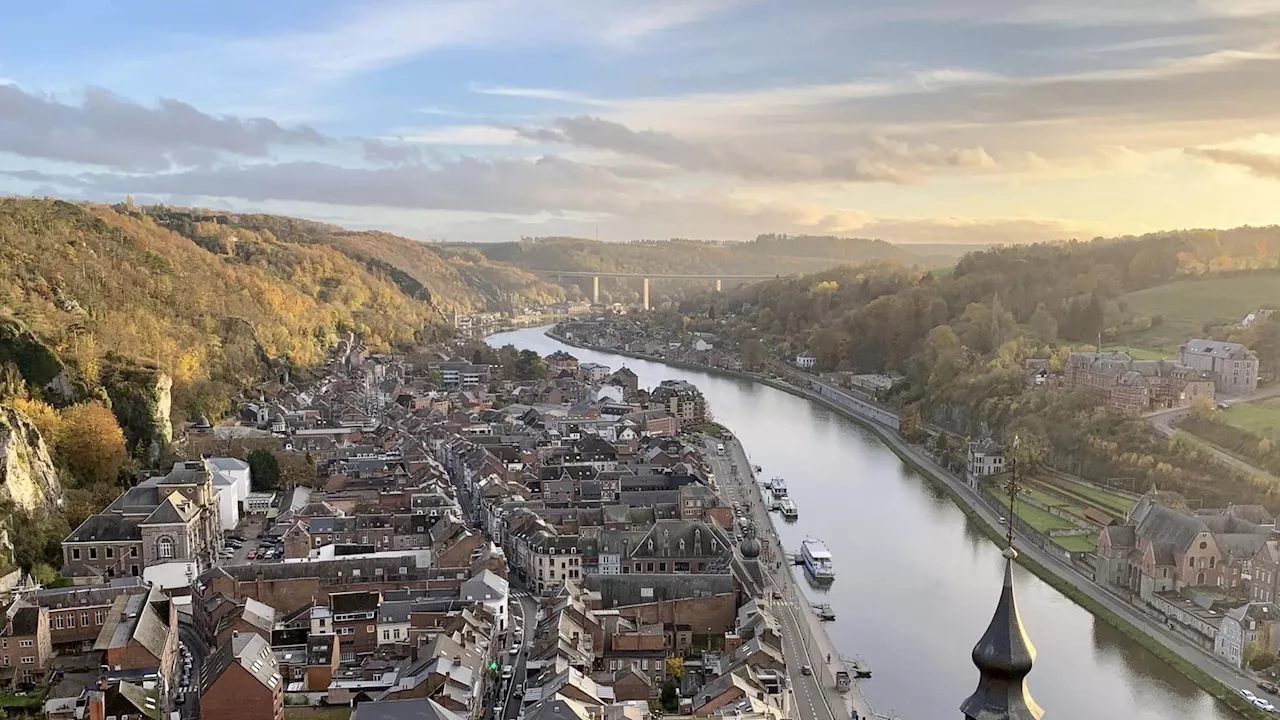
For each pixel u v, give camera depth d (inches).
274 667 7864.2
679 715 7342.5
